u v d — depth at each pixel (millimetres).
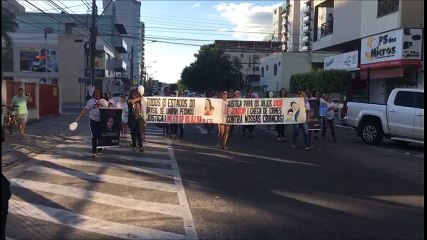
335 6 36500
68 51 59281
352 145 16266
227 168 10984
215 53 78188
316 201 7809
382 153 14227
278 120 15477
